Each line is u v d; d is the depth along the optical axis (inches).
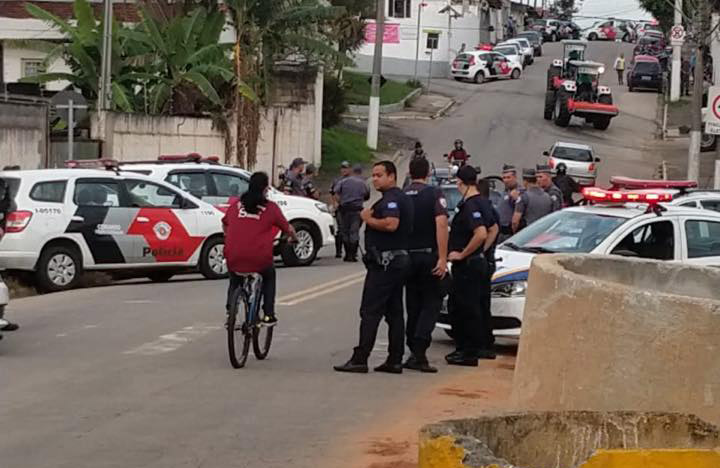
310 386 414.6
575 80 2089.1
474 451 175.2
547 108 2137.1
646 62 2564.0
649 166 1787.6
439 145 1929.1
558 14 5029.5
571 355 277.4
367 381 428.8
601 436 211.0
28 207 685.3
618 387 265.9
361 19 2011.6
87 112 1152.2
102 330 537.0
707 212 528.1
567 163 1533.0
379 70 1845.5
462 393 410.6
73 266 704.4
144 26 1304.1
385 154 1838.1
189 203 762.8
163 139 1238.9
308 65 1596.9
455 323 478.3
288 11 1364.4
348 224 925.8
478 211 465.1
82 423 349.1
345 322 577.9
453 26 2908.5
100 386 406.0
